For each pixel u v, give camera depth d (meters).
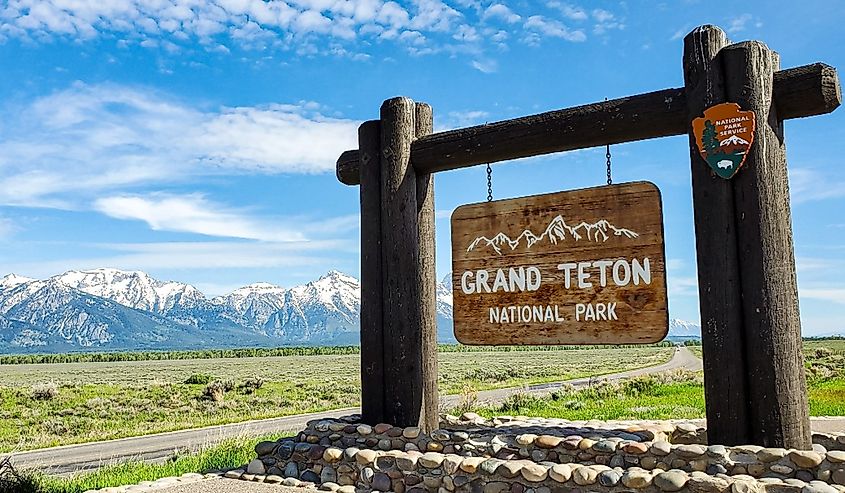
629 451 5.59
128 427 22.30
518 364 76.12
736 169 5.36
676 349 144.00
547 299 6.48
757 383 5.21
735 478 4.91
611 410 16.16
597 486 5.35
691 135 5.62
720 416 5.35
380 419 6.98
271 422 20.78
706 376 5.45
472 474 5.89
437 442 6.43
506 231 6.75
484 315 6.80
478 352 141.50
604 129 6.14
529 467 5.62
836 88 5.31
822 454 4.89
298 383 43.88
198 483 6.96
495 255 6.79
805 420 5.24
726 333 5.34
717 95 5.51
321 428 7.09
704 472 5.21
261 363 98.50
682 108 5.78
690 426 6.92
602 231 6.26
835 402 15.24
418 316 6.93
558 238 6.47
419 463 6.19
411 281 6.96
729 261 5.36
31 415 25.75
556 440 5.96
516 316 6.62
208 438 16.06
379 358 7.05
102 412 26.53
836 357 47.44
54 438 19.50
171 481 7.08
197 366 88.19
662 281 5.96
